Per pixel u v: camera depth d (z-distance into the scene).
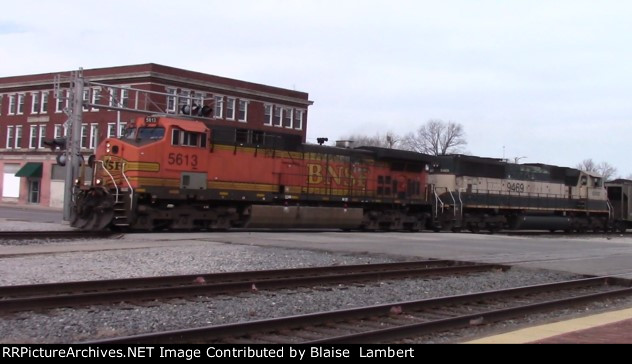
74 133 28.98
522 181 39.38
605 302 12.55
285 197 28.47
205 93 55.09
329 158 30.31
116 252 17.47
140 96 51.88
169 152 24.66
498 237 31.00
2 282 11.97
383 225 33.34
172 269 14.73
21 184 61.38
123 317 9.31
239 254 18.20
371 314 9.84
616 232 47.00
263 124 59.88
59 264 14.70
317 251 19.97
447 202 35.16
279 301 11.20
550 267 18.27
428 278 15.26
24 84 61.53
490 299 12.12
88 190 24.53
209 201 26.44
